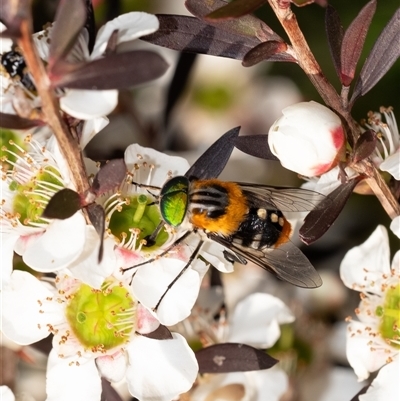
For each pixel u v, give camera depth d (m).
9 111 0.15
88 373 0.16
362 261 0.16
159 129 0.19
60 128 0.14
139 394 0.16
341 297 0.19
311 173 0.15
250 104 0.20
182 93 0.19
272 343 0.17
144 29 0.14
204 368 0.16
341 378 0.18
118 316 0.16
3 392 0.16
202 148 0.19
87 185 0.15
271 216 0.16
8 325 0.15
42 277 0.16
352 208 0.19
